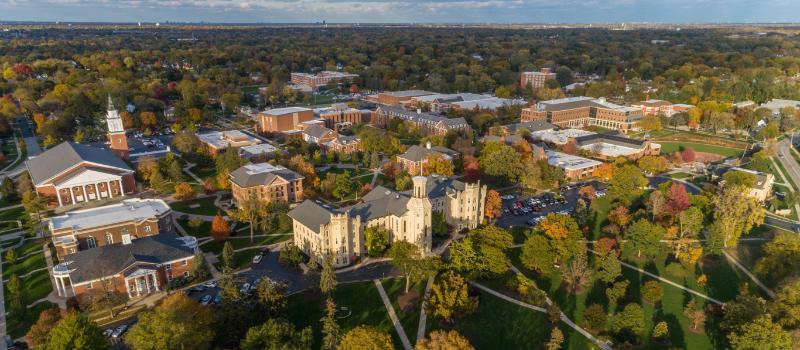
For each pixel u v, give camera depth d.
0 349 112.25
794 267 143.00
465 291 126.44
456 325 125.81
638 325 122.12
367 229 157.50
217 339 110.69
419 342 103.31
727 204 168.38
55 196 198.25
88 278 128.75
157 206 175.12
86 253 135.38
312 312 128.88
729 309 123.00
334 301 133.75
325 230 148.25
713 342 122.25
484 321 128.00
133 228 162.12
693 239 173.50
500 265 142.25
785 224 190.50
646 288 137.62
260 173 198.88
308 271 137.38
